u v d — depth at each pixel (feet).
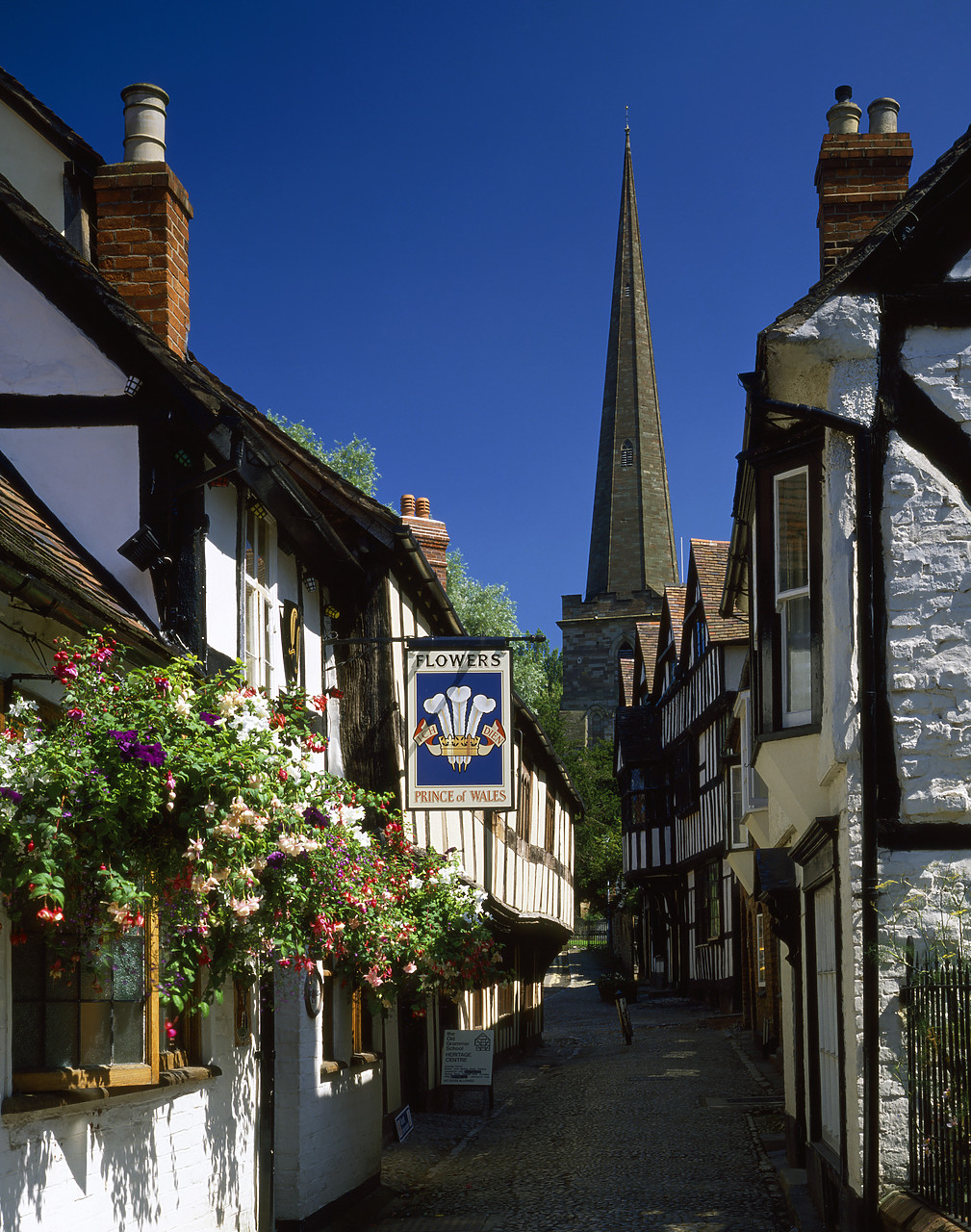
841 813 23.72
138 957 20.54
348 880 22.22
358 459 90.79
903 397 23.77
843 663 23.25
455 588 112.88
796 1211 27.99
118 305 24.25
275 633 29.96
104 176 29.43
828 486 24.11
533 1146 42.19
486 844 55.36
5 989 16.47
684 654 99.45
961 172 24.06
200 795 16.79
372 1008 30.07
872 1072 21.84
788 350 23.91
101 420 24.38
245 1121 26.05
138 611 23.53
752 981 74.33
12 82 29.14
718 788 87.61
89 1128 18.60
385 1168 39.40
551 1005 118.83
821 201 31.35
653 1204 31.73
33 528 21.98
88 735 16.35
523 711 60.29
